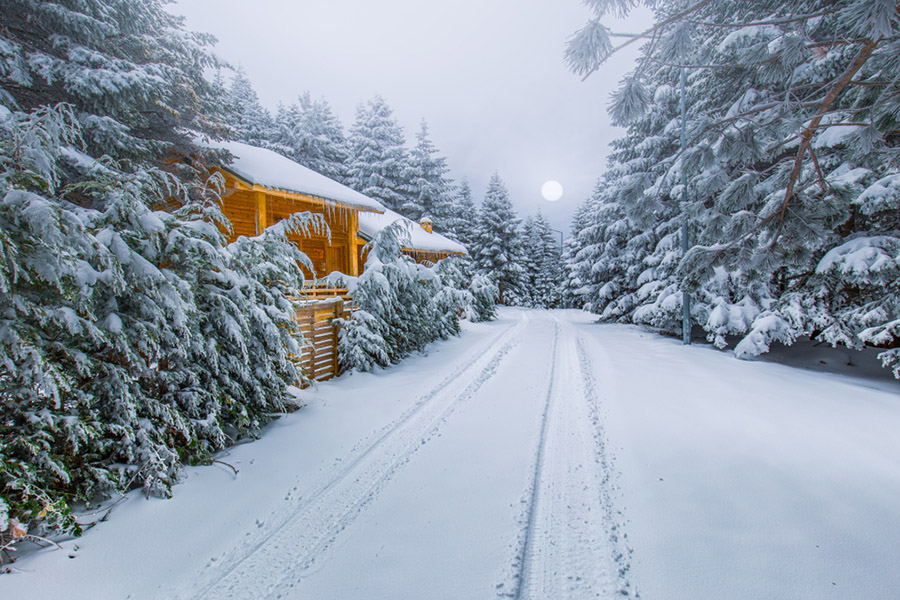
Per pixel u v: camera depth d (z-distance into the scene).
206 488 3.91
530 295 43.47
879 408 5.92
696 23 2.35
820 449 4.59
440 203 31.16
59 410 3.42
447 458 4.61
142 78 6.66
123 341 3.66
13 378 3.19
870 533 3.10
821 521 3.28
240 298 5.00
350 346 8.10
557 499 3.75
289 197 10.38
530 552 3.04
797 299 8.73
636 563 2.88
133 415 3.73
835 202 3.21
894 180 6.49
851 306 8.11
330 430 5.36
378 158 30.42
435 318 11.80
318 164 29.62
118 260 3.72
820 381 7.49
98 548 3.03
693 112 12.80
